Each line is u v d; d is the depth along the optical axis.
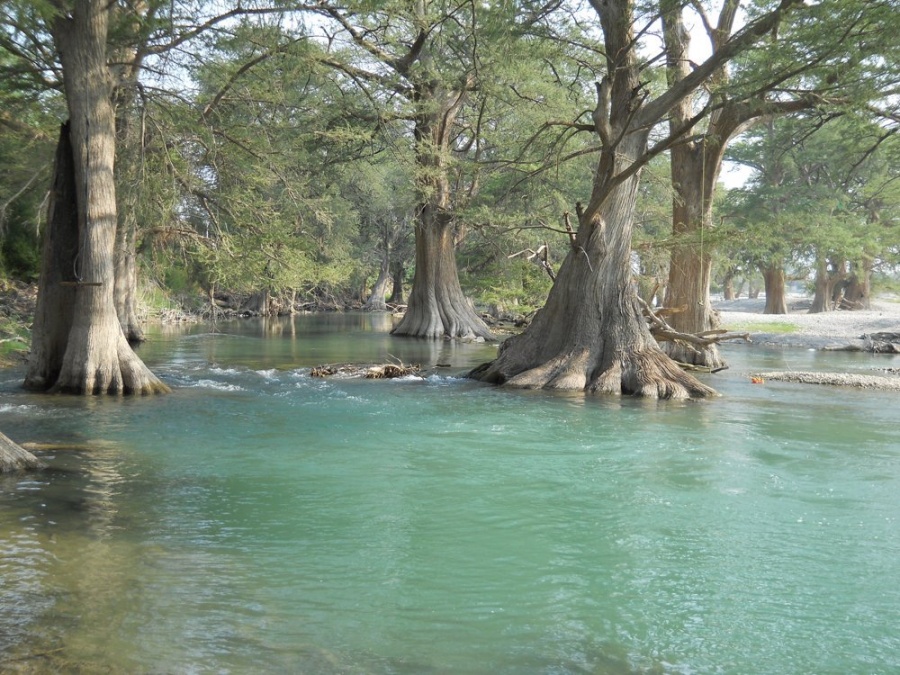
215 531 7.18
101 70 15.37
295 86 25.69
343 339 35.28
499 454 10.76
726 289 85.19
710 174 23.30
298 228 25.70
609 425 13.09
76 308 15.62
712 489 8.96
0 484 8.62
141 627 5.03
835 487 9.06
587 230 18.02
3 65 18.58
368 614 5.40
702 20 21.75
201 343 31.56
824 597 5.84
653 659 4.83
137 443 11.17
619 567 6.43
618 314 17.95
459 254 46.75
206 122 23.08
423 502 8.32
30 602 5.36
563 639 5.08
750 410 15.03
